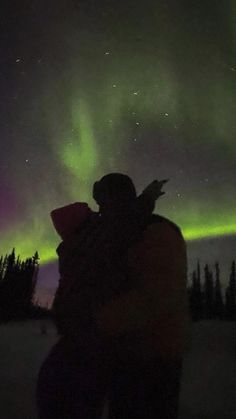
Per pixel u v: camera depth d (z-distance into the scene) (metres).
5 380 2.92
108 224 1.63
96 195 1.75
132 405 1.58
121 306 1.57
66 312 1.64
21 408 2.47
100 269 1.60
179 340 1.55
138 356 1.56
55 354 1.66
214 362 3.47
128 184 1.74
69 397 1.60
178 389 1.61
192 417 2.41
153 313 1.54
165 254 1.56
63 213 1.79
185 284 1.58
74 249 1.69
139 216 1.60
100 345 1.59
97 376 1.60
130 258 1.59
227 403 2.64
